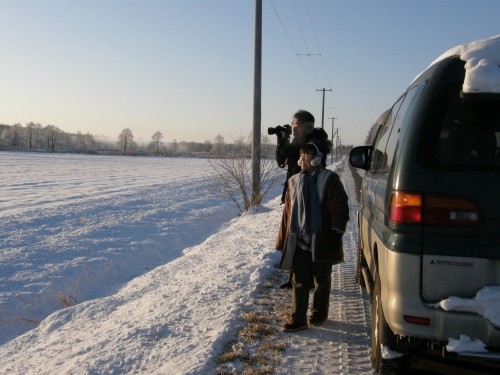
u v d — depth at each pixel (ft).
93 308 19.27
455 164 9.21
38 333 17.80
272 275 21.22
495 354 8.76
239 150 49.93
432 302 9.12
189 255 27.91
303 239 14.55
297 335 14.76
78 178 108.06
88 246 33.01
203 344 13.80
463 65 9.58
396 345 10.60
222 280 20.47
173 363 12.75
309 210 14.30
